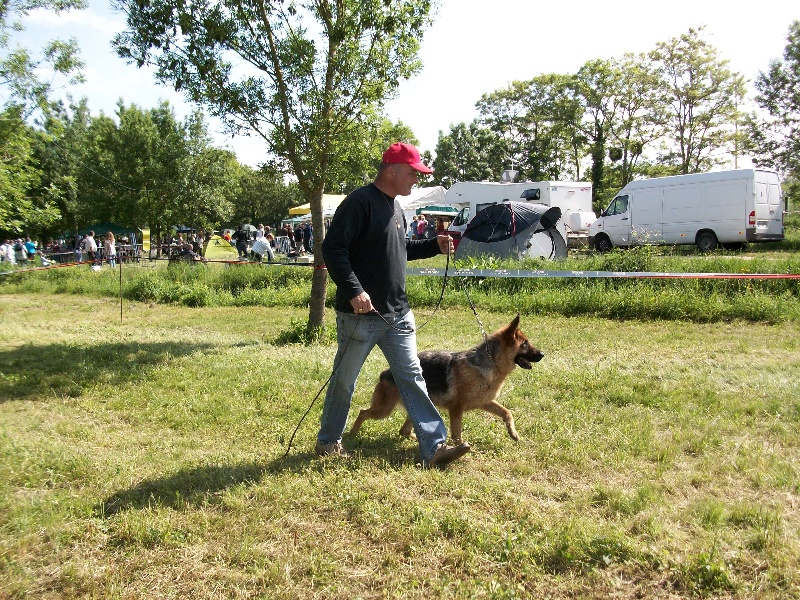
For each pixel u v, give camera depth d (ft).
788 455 14.46
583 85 147.13
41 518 11.64
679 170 144.87
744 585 9.28
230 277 54.60
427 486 13.14
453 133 206.90
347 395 14.60
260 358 26.27
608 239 79.61
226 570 10.05
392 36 28.76
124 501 12.56
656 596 9.24
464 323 35.24
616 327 33.06
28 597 9.40
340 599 9.30
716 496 12.44
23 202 39.73
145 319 41.50
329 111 28.63
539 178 175.63
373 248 13.56
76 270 64.80
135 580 9.87
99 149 131.13
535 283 42.60
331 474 13.75
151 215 124.98
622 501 11.95
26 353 28.12
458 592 9.35
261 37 28.50
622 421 16.97
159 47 28.22
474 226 59.26
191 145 126.72
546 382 21.24
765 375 21.66
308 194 30.45
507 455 14.94
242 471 14.03
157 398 20.02
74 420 18.31
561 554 10.19
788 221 108.78
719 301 34.55
